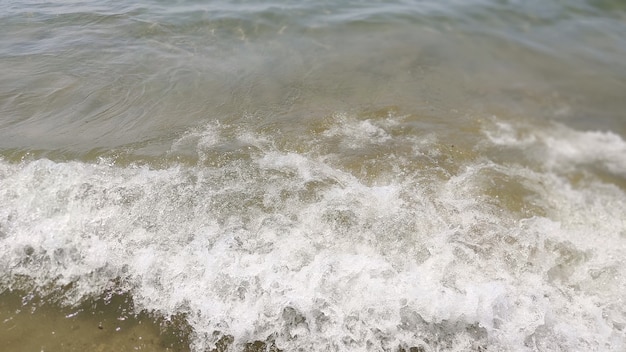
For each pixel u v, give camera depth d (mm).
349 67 7094
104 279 3816
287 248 4113
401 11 9109
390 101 6387
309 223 4391
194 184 4754
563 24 9023
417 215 4562
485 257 4188
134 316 3602
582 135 6098
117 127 5520
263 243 4156
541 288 3951
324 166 5152
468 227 4492
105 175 4758
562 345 3535
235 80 6559
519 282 3986
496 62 7602
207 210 4453
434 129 5922
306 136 5609
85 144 5195
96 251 3979
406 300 3711
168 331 3537
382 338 3549
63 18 7859
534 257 4234
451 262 4086
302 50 7473
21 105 5742
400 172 5156
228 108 5996
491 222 4590
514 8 9562
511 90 6906
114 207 4379
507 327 3615
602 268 4172
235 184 4801
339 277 3836
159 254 3988
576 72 7484
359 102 6316
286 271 3896
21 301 3625
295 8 8891
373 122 5953
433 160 5387
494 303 3715
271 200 4625
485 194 4957
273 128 5703
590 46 8289
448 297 3738
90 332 3479
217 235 4203
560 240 4449
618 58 7941
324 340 3527
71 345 3387
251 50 7367
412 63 7328
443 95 6641
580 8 9688
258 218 4414
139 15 8133
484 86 6941
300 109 6090
